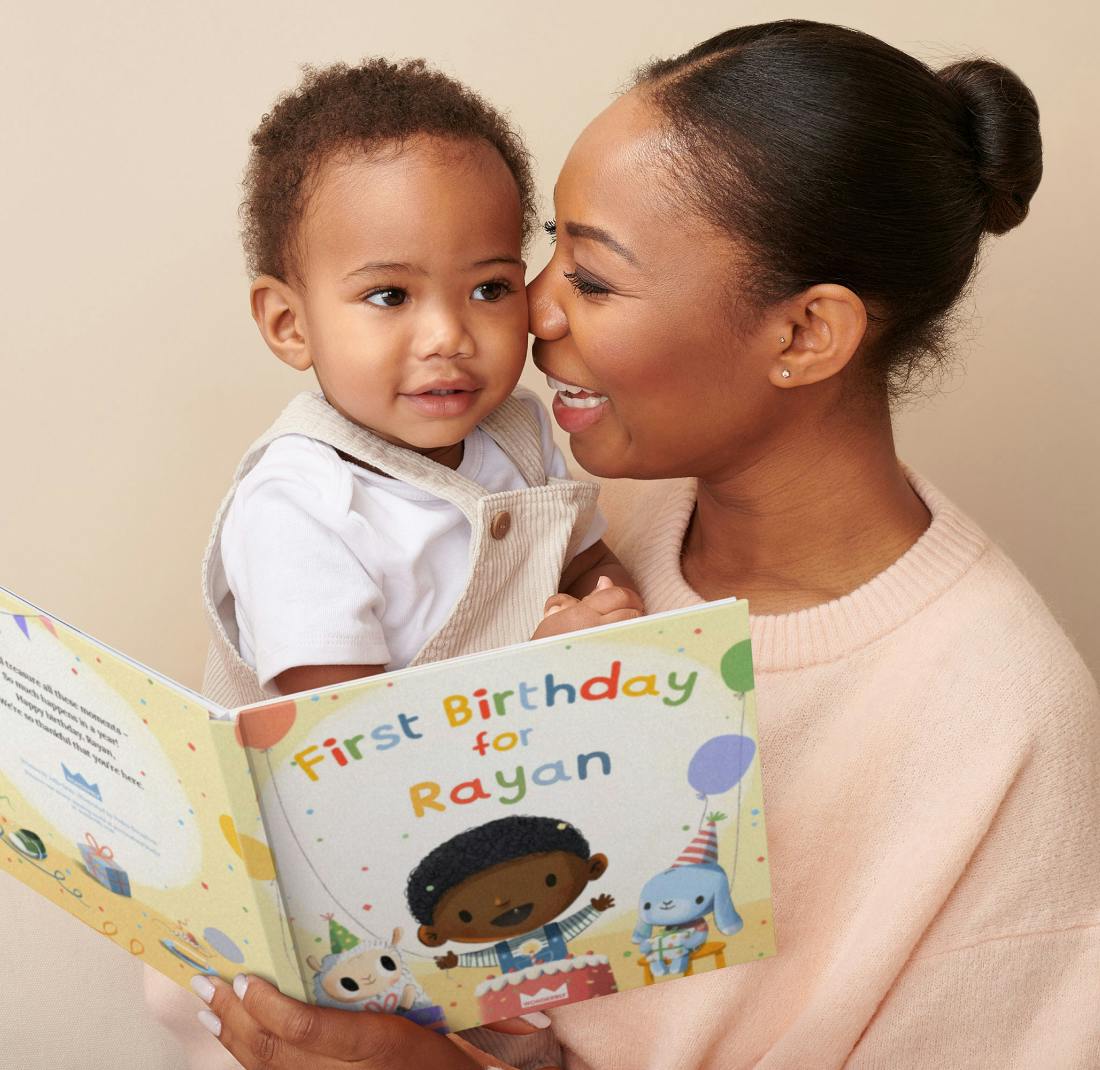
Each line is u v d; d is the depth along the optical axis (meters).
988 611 0.91
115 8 1.43
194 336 1.57
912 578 0.92
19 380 1.53
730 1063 0.95
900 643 0.91
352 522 0.97
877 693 0.91
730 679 0.71
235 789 0.68
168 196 1.51
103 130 1.47
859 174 0.84
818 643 0.92
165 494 1.62
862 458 0.95
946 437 1.80
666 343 0.88
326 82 1.02
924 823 0.89
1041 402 1.80
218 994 0.84
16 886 1.25
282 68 1.51
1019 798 0.88
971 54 1.50
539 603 1.06
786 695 0.92
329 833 0.72
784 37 0.87
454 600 1.03
